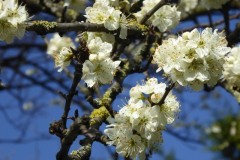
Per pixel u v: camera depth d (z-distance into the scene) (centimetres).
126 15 447
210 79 320
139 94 329
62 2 577
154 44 440
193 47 310
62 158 334
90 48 334
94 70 339
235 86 407
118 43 439
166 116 327
